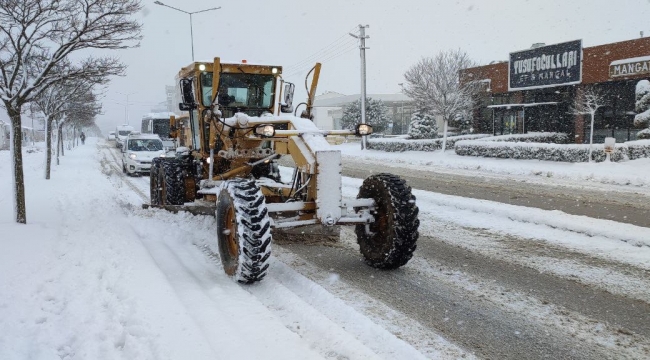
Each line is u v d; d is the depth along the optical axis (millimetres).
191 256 6691
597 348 4070
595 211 10062
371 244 6227
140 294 4766
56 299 4895
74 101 18500
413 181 15719
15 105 8430
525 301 5086
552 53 27969
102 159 28219
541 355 3945
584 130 27625
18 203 8477
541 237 7895
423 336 4258
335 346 3959
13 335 4137
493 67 32312
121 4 8484
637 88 23234
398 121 54938
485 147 23750
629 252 6918
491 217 9539
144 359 3602
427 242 7645
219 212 5855
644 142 19453
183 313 4344
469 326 4469
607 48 25703
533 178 16141
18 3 8031
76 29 8352
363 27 31859
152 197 11078
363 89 32562
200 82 7887
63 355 3883
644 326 4480
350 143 41438
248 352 3795
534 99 30797
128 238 7250
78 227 8164
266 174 7914
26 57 8367
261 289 5367
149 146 20391
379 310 4820
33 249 6664
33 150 34812
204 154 8016
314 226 5762
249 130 6598
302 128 6039
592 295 5250
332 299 4988
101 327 4211
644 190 13156
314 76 7328
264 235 5270
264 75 8203
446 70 28344
